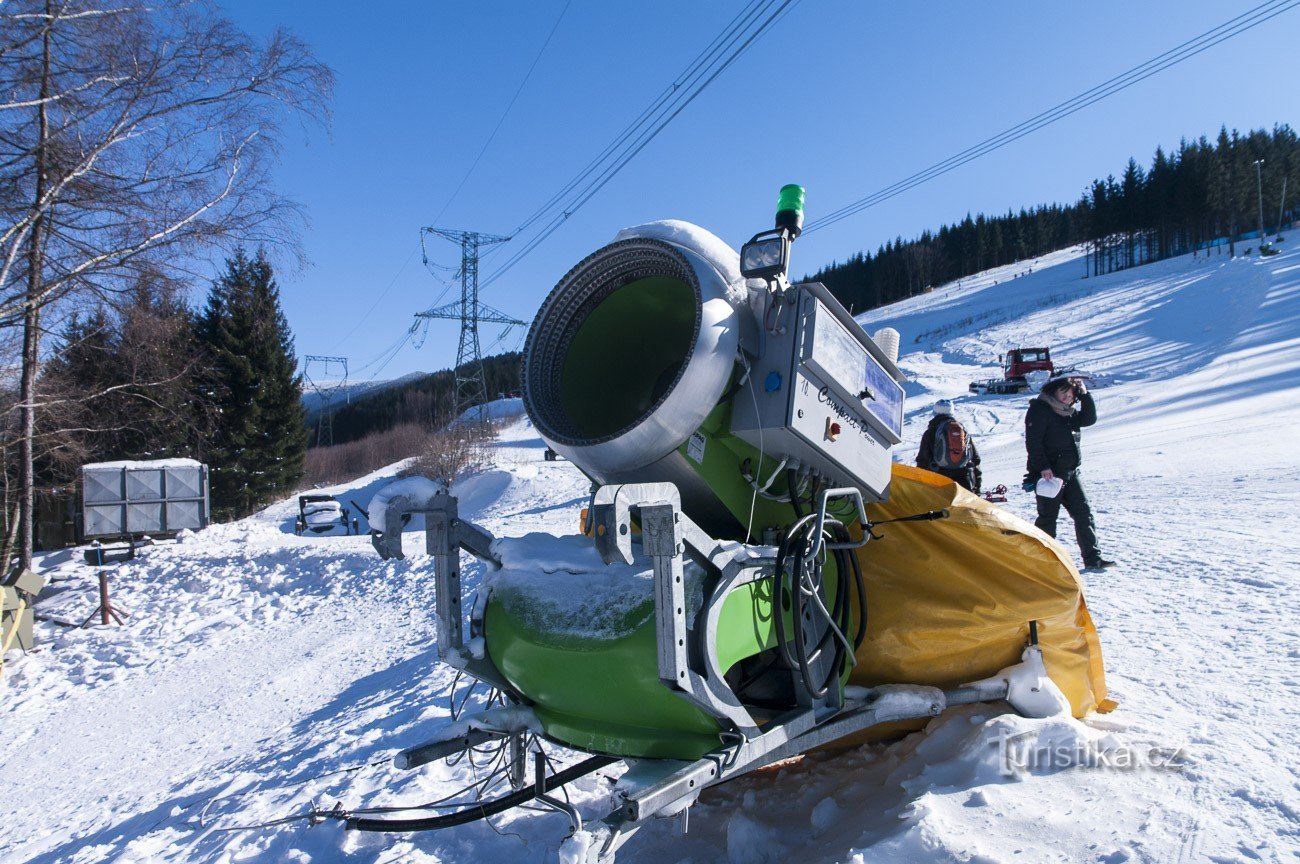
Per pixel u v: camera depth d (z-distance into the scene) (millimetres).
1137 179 101750
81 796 7605
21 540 18203
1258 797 2492
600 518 2107
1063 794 2664
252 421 38156
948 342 65750
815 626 2951
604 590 2648
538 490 31000
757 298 3018
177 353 20938
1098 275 96250
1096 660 3482
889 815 2742
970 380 46750
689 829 3203
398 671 8656
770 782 3469
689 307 3188
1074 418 6816
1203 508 9133
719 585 2443
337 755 5566
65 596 17297
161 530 22266
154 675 13133
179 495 22609
